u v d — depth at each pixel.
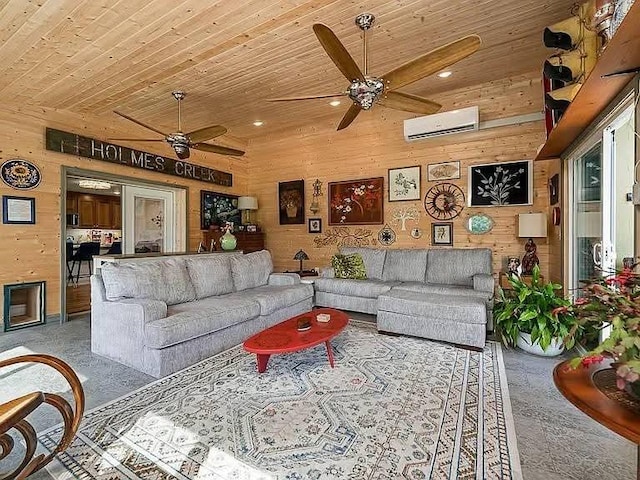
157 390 2.36
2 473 1.58
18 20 2.63
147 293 3.14
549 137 3.13
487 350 3.10
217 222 6.33
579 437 1.80
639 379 0.84
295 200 6.38
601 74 1.88
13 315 4.19
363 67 3.64
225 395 2.28
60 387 2.42
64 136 4.39
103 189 7.89
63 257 4.38
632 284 1.08
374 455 1.66
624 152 2.50
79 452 1.70
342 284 4.62
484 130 4.70
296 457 1.65
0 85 3.68
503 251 4.62
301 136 6.27
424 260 4.68
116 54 3.21
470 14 2.81
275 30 2.94
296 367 2.73
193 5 2.55
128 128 5.13
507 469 1.56
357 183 5.73
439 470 1.56
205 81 3.92
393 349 3.13
